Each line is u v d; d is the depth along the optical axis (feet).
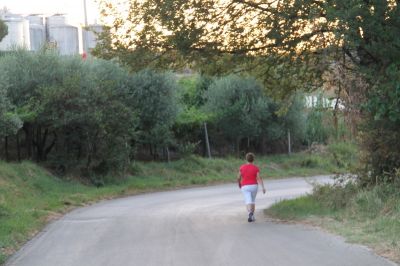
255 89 137.69
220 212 57.41
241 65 60.59
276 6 49.80
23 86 92.79
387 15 39.37
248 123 135.64
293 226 42.09
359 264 26.76
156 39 52.95
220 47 54.65
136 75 109.81
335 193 49.29
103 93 91.97
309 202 53.36
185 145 125.80
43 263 31.22
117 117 93.56
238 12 52.65
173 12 49.85
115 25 53.57
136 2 51.85
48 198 71.10
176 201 74.54
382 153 47.44
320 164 141.90
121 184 95.91
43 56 96.58
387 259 27.55
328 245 32.35
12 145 97.35
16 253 35.17
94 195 80.59
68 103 88.43
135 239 38.55
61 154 93.56
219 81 138.72
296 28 49.06
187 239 37.24
